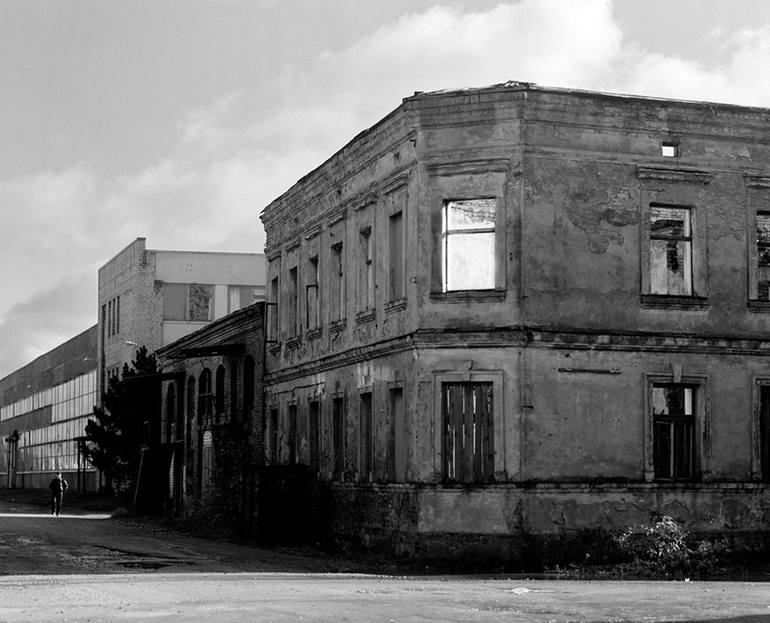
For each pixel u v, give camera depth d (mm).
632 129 28844
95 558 28734
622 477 28047
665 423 28953
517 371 27594
